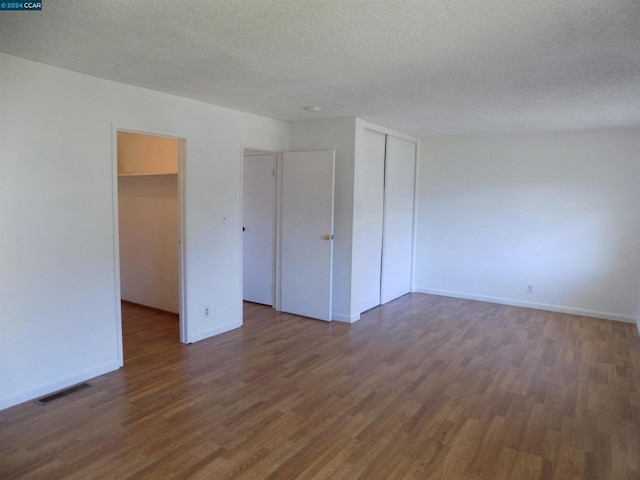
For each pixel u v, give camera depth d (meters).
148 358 3.82
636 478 2.28
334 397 3.14
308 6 1.98
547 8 1.95
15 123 2.81
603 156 5.16
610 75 2.98
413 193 6.33
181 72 3.08
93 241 3.31
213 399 3.08
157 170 5.11
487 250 5.96
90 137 3.22
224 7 2.01
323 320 5.03
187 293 4.14
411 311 5.48
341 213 4.94
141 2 1.97
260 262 5.70
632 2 1.87
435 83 3.26
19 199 2.86
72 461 2.34
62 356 3.18
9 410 2.87
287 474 2.27
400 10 2.00
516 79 3.11
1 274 2.81
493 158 5.81
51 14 2.10
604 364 3.82
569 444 2.58
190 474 2.25
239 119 4.48
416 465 2.36
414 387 3.32
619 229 5.14
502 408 3.00
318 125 4.99
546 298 5.61
